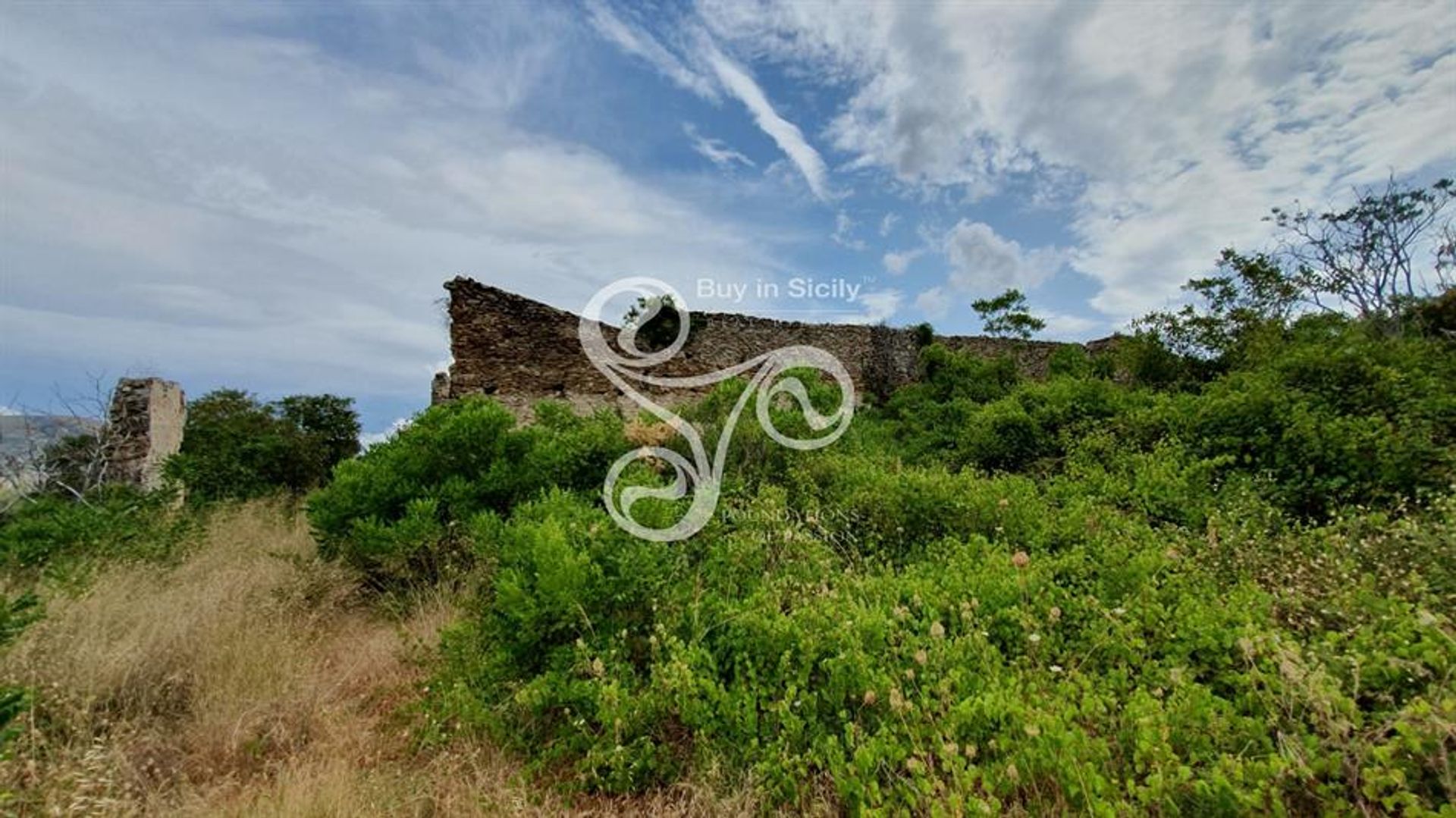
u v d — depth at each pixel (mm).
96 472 11156
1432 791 1696
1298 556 3377
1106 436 6781
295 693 3381
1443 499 3643
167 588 4742
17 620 3182
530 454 6031
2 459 9789
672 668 2719
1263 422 5543
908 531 4648
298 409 18219
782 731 2482
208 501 9094
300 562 5297
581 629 3203
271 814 2350
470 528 5109
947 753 1978
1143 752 1817
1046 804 1952
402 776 2703
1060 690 2354
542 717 2988
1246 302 12172
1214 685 2365
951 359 14922
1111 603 3086
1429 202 13406
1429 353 6832
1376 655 2002
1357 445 4609
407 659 3803
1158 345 11078
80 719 2885
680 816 2307
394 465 6113
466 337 13844
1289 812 1764
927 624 2861
